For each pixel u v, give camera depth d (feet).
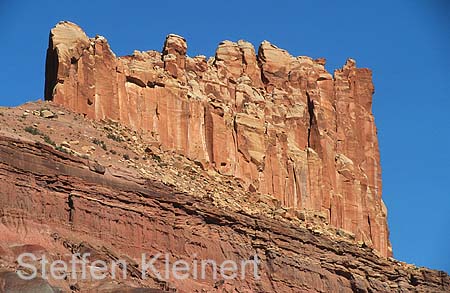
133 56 436.35
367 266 426.92
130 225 363.35
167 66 442.09
